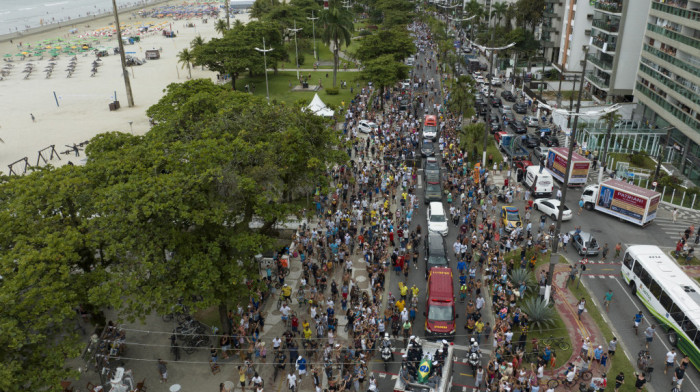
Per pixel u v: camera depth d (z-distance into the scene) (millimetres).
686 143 61250
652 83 68625
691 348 30922
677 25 61344
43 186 29484
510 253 44719
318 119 43031
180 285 29078
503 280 37969
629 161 64625
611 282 40219
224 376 31375
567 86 99688
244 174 33656
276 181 35188
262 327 35531
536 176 55062
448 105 85562
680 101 59938
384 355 31797
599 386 28703
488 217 50875
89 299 26688
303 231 44750
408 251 42125
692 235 47188
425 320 35688
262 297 38094
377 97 97250
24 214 28312
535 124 79312
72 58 152125
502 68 118938
